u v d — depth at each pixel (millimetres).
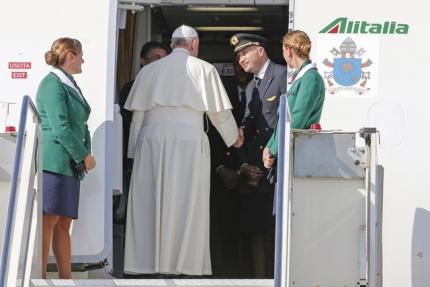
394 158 29578
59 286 26188
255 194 31312
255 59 31422
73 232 29234
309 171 26125
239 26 36562
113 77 29938
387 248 29172
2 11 30422
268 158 27922
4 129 29953
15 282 24609
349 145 26172
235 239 34500
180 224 29453
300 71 27516
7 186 27344
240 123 32094
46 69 30219
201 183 29750
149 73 29984
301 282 25953
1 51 30344
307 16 30250
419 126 29656
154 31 36250
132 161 31984
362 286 25844
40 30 30344
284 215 24391
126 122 32125
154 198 29484
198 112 29969
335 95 29906
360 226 26047
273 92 31328
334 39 30109
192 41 30344
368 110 29812
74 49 28281
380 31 30016
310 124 27469
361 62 29984
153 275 30125
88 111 28391
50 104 27438
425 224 29234
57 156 27578
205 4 31750
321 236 26047
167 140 29547
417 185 29438
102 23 30219
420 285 28984
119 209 31984
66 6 30375
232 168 32844
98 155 29594
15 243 24938
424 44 29906
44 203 27453
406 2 30125
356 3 30156
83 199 29375
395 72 29891
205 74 29906
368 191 25906
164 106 29703
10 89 30188
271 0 31547
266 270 31547
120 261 32406
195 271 29453
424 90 29781
